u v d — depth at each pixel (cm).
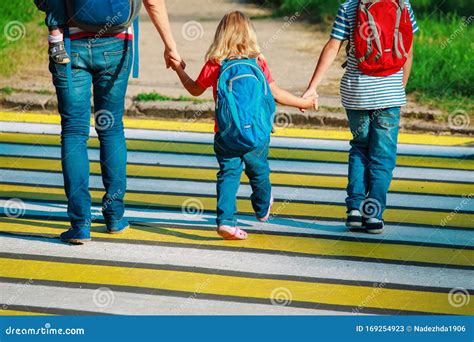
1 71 2675
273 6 3506
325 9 3262
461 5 3136
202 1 3638
